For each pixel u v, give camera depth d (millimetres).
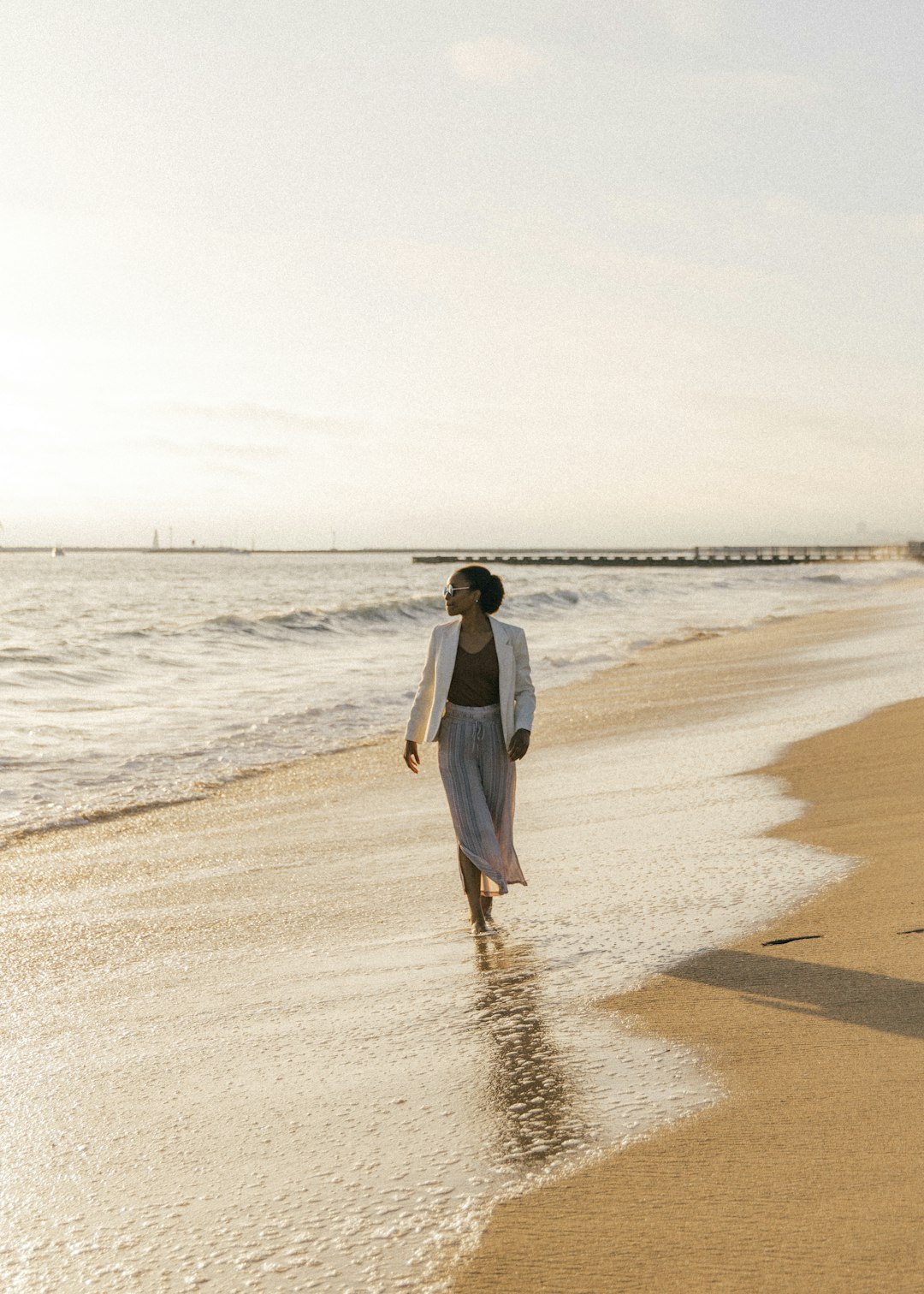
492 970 4191
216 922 5434
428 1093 3072
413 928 5035
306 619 30812
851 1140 2521
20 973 4746
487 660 4887
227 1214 2502
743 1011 3463
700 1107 2795
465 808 4789
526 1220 2328
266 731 13508
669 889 5172
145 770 10953
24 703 15859
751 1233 2178
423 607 36062
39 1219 2562
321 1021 3807
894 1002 3396
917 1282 1962
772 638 24594
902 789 7059
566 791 8477
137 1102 3234
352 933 5043
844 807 6781
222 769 10969
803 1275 2021
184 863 7004
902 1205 2211
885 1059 2975
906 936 4043
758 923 4469
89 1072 3516
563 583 69750
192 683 18609
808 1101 2756
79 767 11109
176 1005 4168
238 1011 4027
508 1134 2764
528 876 5777
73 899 6152
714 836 6340
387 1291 2123
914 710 10508
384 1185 2561
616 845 6352
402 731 13516
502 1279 2117
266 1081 3307
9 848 7707
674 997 3662
